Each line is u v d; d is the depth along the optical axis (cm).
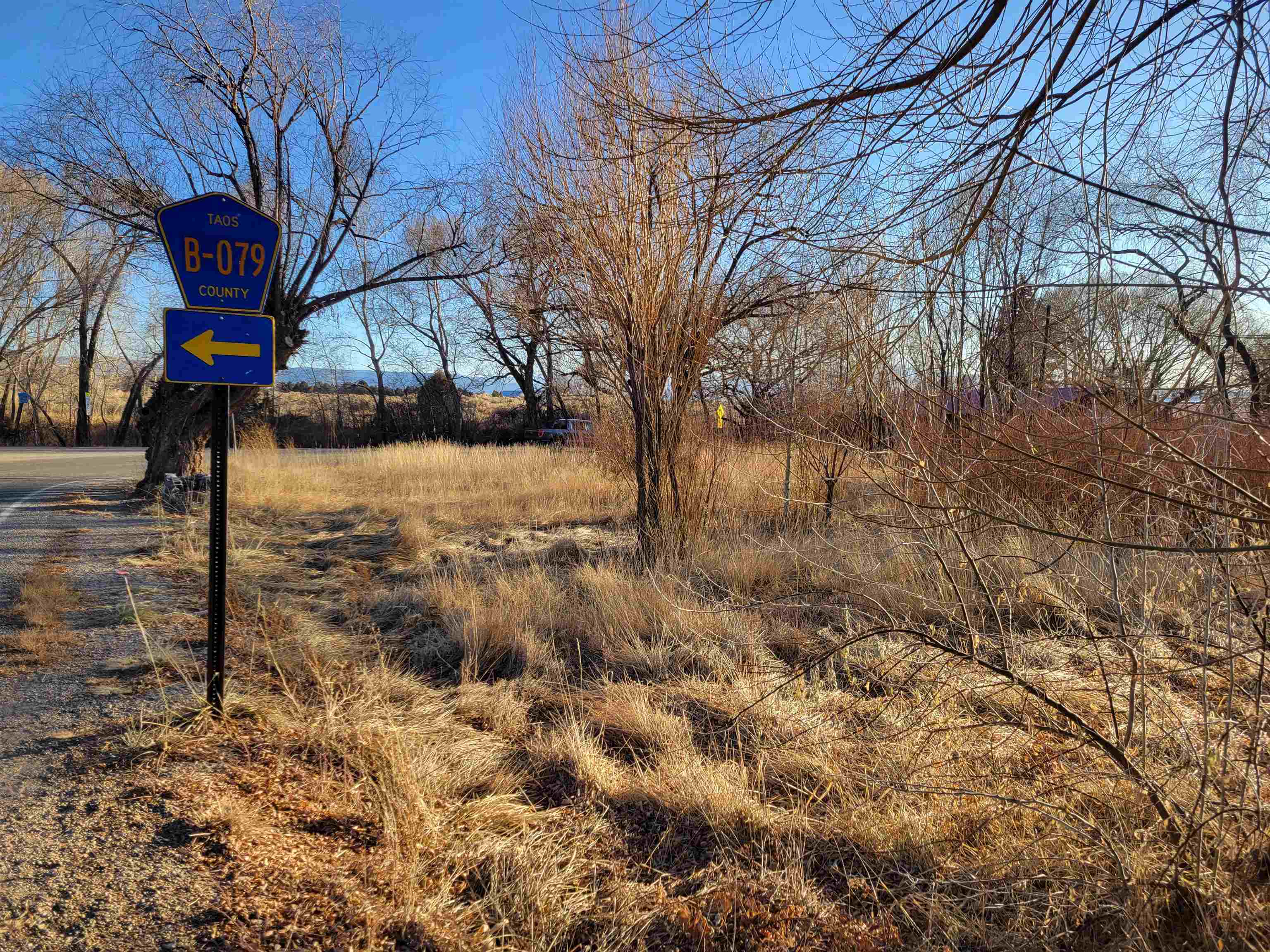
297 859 277
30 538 902
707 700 447
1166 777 294
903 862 302
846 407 514
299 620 591
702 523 793
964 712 394
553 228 739
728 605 545
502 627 556
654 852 311
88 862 268
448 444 2312
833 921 267
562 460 1773
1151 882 253
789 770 369
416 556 866
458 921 257
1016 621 510
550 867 290
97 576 715
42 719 389
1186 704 370
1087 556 370
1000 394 300
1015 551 487
